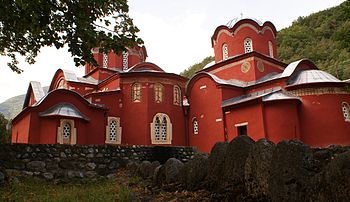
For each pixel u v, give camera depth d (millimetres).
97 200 7816
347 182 3668
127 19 10547
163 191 8203
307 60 25000
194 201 6676
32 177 10688
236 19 30547
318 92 21422
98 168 12148
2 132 29422
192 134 26062
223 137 23578
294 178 4543
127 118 24531
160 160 13945
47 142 19141
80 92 28234
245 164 5844
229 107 23703
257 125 21594
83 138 20578
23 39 11039
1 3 8367
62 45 9609
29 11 8195
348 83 21359
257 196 5293
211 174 6902
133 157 13195
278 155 4941
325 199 3916
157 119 24812
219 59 30156
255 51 26812
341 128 20625
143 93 24953
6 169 10391
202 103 25906
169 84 26000
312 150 4832
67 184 10914
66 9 9266
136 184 9750
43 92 28578
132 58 32281
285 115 20969
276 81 23953
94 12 9781
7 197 8305
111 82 26672
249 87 25656
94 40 9562
